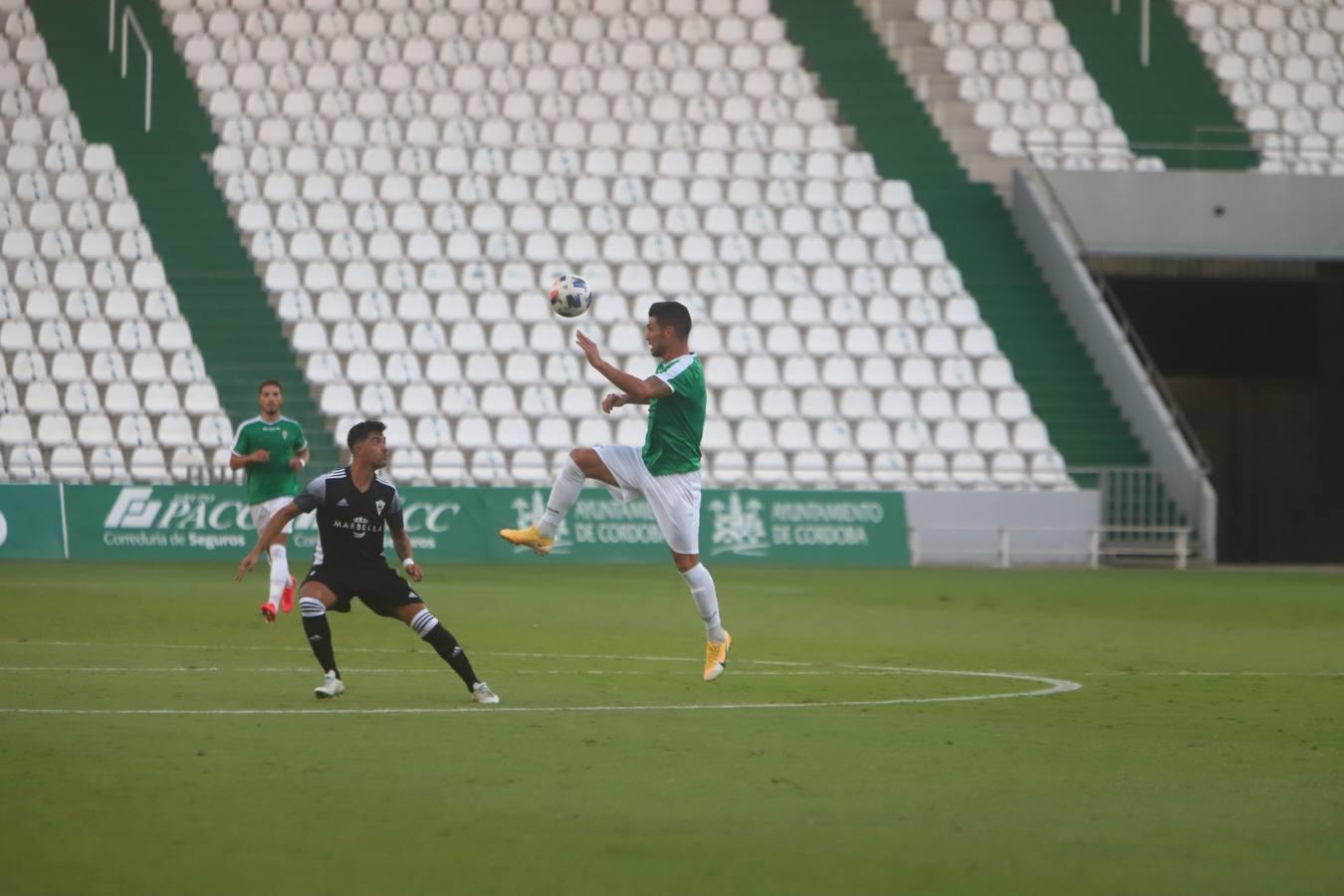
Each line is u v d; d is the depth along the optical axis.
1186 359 133.25
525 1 130.38
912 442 107.81
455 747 29.47
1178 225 118.19
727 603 69.31
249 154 118.19
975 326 114.00
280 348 107.12
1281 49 133.88
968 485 106.06
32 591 67.81
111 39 123.69
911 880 20.25
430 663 44.62
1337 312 132.00
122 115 120.44
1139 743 31.67
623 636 53.91
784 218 118.00
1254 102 129.25
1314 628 61.41
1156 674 45.09
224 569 85.25
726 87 127.00
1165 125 127.00
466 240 114.12
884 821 23.69
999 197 122.62
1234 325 133.00
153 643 48.88
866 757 29.31
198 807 23.73
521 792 25.31
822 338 112.38
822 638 54.72
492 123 121.25
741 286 113.94
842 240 117.19
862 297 114.88
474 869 20.41
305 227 114.12
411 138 120.19
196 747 28.98
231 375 105.50
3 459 100.94
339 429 103.75
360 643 50.12
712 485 104.31
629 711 34.91
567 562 96.06
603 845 21.83
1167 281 131.88
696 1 131.88
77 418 102.88
